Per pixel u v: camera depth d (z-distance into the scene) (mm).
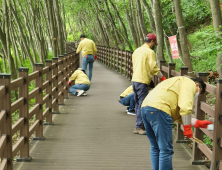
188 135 3123
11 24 18812
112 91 10211
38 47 23797
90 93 9812
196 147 4086
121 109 7539
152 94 3264
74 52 12758
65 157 4367
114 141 5102
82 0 21312
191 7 9734
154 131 3225
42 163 4148
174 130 5723
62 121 6387
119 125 6082
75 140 5141
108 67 19438
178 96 3180
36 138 5137
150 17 11047
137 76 5199
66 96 8930
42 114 5164
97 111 7312
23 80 4086
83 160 4258
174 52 7117
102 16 22969
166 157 3229
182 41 7020
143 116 3295
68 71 9820
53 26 14352
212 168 3496
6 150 3387
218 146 3406
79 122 6305
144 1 11000
